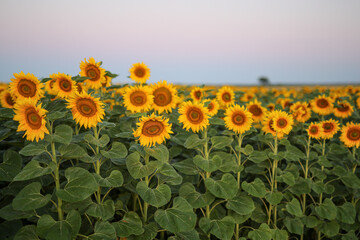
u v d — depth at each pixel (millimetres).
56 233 1032
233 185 1386
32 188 1100
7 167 1229
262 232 1496
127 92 1670
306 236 1921
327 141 2283
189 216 1261
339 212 1664
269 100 3844
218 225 1388
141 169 1258
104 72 1839
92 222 1341
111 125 1355
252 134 2365
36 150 1116
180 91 2355
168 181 1362
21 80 1367
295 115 2139
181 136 1672
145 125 1233
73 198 1050
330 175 1902
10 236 1214
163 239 1486
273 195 1519
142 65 2119
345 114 2453
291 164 1724
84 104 1204
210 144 1832
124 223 1259
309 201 1907
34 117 1062
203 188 1702
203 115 1410
